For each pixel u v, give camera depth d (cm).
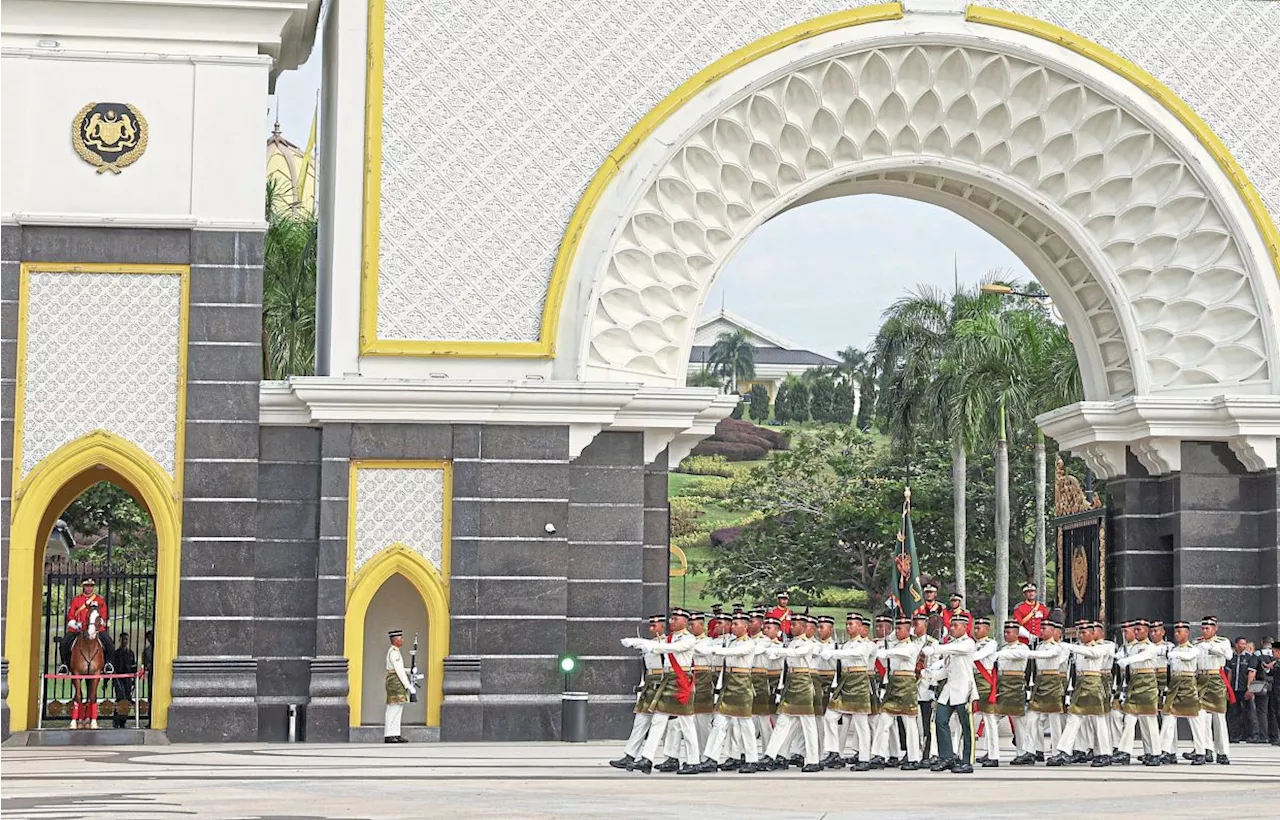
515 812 1485
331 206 2780
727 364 11306
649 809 1531
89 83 2625
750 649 2100
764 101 2795
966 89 2869
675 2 2773
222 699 2586
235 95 2650
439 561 2647
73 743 2536
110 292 2614
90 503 4725
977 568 6012
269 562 2641
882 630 2283
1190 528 2900
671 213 2794
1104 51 2875
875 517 6147
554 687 2645
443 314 2683
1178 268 2948
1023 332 4350
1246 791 1852
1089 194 2952
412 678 2616
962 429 4300
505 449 2664
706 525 8456
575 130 2736
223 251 2633
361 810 1497
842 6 2809
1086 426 2975
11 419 2578
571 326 2719
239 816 1427
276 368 4094
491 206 2709
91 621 2709
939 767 2180
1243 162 2925
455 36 2716
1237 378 2920
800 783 1905
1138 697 2400
